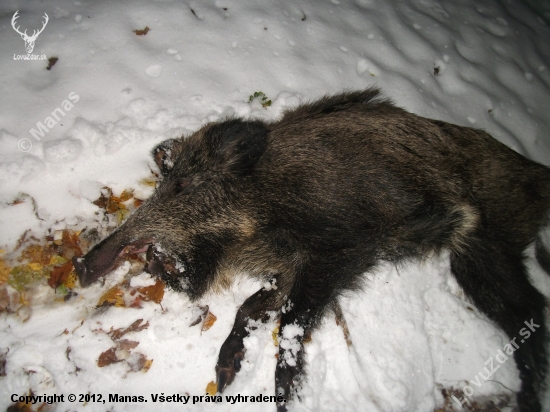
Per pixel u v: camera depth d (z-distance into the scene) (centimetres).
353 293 83
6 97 87
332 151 78
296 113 86
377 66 112
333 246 76
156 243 79
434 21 132
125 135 88
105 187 85
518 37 142
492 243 84
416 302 86
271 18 111
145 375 74
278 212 78
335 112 84
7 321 73
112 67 95
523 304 86
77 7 101
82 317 76
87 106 90
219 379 75
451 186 79
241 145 78
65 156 84
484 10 147
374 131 80
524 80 130
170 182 80
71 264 79
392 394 77
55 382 71
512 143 115
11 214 79
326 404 76
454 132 86
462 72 122
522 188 85
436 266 90
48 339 73
